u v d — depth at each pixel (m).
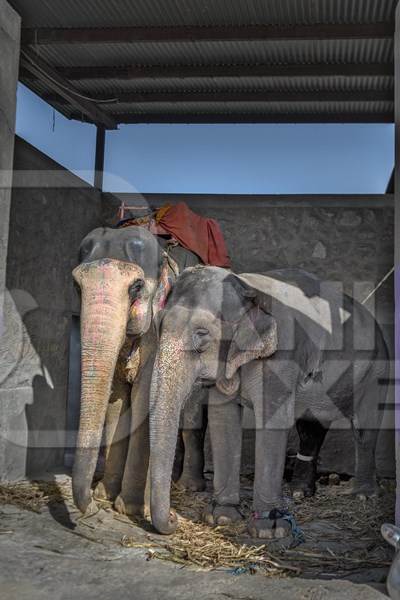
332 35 4.05
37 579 2.63
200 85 4.62
